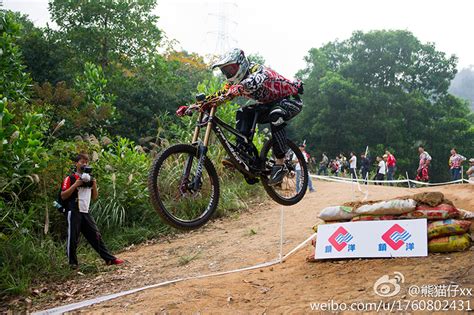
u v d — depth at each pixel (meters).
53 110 13.76
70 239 7.20
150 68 24.83
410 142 44.09
